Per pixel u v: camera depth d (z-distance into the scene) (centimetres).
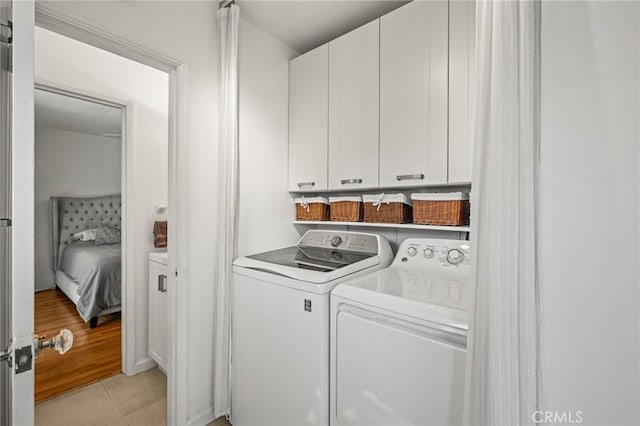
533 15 68
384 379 106
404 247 163
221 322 162
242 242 182
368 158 173
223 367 163
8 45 67
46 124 413
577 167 63
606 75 60
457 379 90
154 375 218
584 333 63
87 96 202
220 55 165
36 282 429
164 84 239
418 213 159
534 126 68
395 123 162
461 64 141
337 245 184
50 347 66
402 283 130
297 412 130
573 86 64
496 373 69
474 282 79
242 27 181
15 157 58
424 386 97
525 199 67
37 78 181
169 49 146
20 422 58
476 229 78
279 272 140
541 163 68
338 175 186
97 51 205
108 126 425
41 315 334
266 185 197
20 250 58
